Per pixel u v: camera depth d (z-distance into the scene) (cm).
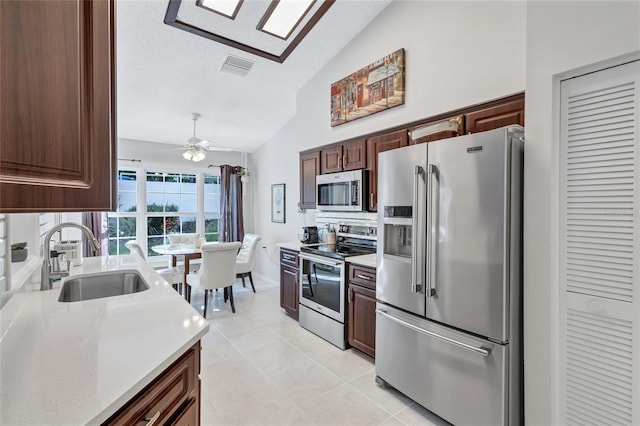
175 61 305
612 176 134
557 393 149
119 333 108
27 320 120
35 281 187
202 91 363
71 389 74
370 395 213
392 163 211
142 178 503
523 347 162
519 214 160
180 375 103
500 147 155
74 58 63
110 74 73
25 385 75
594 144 139
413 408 200
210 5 246
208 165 559
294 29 286
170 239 493
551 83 148
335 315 288
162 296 154
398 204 206
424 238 188
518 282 160
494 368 159
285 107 430
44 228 257
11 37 52
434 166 182
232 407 199
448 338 175
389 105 273
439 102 238
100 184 69
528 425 155
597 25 134
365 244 332
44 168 57
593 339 140
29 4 55
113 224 481
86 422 64
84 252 434
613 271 134
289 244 380
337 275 286
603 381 137
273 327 335
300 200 397
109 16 72
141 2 234
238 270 457
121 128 446
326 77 350
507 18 199
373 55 292
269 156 534
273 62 332
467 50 220
